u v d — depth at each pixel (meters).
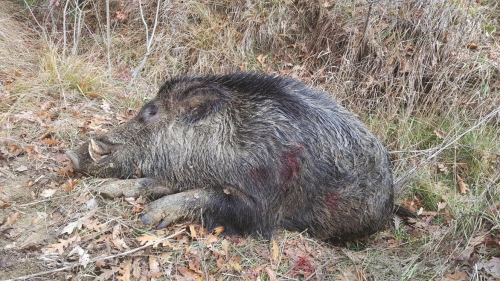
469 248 2.44
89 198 2.47
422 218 2.98
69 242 2.27
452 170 3.29
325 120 2.52
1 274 2.14
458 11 3.80
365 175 2.56
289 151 2.43
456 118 3.42
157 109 2.58
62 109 3.14
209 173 2.47
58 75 3.29
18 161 2.65
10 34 3.76
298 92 2.61
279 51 3.96
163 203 2.42
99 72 3.56
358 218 2.59
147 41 3.76
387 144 3.42
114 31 4.10
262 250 2.42
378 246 2.73
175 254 2.32
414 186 3.18
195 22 4.09
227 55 3.90
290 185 2.45
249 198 2.44
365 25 3.68
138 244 2.33
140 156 2.54
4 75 3.34
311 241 2.52
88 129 2.98
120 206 2.47
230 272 2.29
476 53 3.67
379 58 3.65
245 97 2.53
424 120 3.50
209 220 2.46
